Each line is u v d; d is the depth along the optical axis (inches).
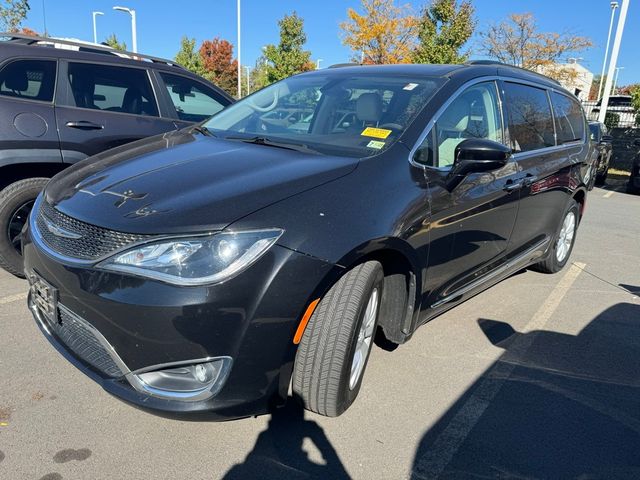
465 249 126.0
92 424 99.3
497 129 142.0
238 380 84.0
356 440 99.4
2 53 152.6
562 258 207.2
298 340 88.2
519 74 163.0
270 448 96.0
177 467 90.0
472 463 95.1
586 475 93.5
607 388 123.1
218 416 85.1
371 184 100.0
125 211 87.5
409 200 103.7
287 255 83.7
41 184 155.8
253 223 83.3
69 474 86.7
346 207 93.0
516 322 157.9
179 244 81.0
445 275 122.0
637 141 478.6
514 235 153.2
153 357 82.5
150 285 80.6
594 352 141.1
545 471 94.1
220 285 80.1
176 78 193.2
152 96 183.6
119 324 82.8
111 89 173.8
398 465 93.6
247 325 82.0
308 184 93.4
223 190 90.1
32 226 104.2
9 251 155.3
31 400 105.2
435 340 141.9
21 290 157.0
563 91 194.5
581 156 195.2
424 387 118.6
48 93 159.2
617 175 619.2
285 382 89.7
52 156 155.8
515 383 122.8
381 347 135.6
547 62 942.4
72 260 88.0
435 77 132.3
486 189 128.8
